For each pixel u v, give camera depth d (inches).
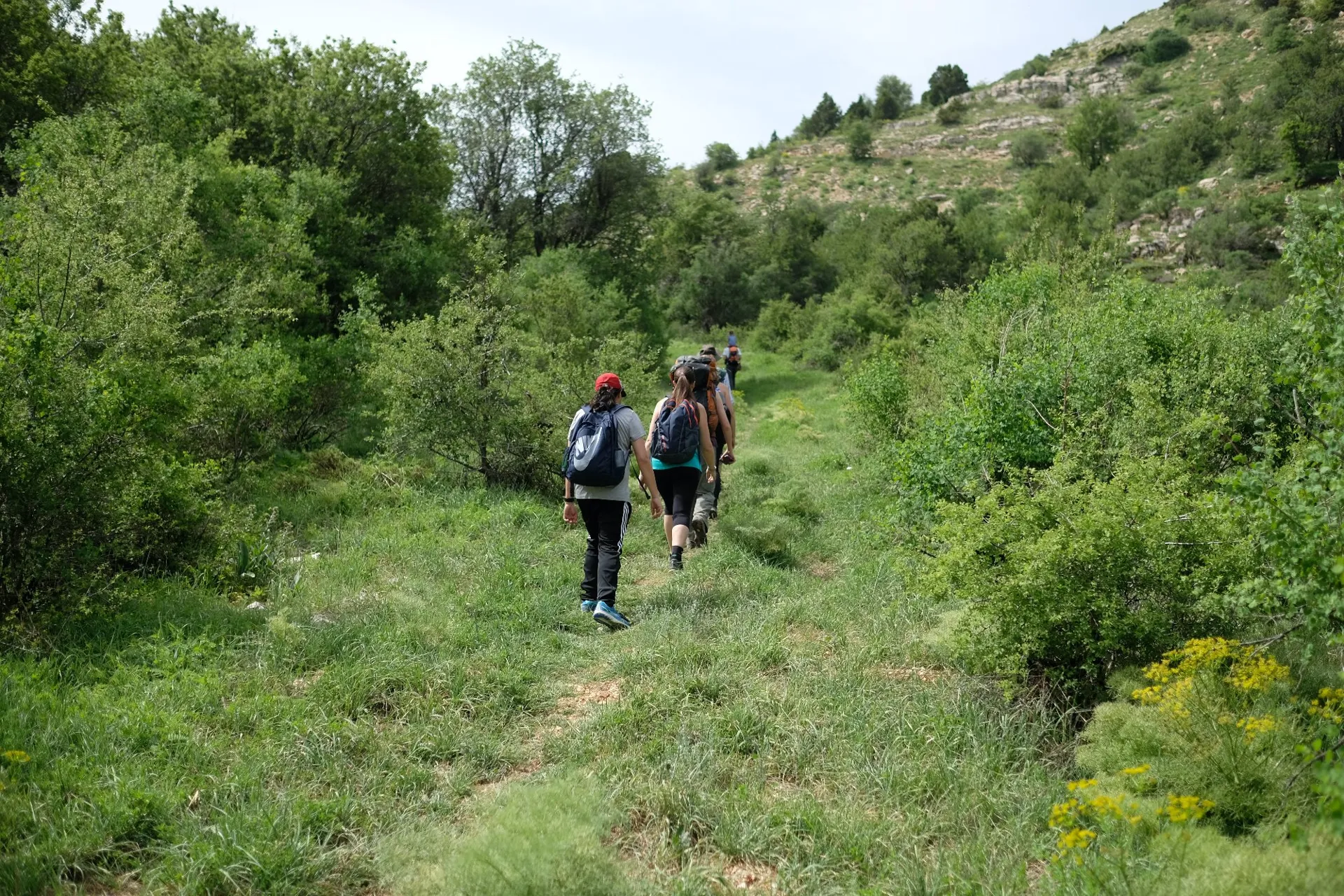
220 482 307.7
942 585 171.0
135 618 196.9
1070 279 432.5
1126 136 2586.1
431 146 796.0
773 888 116.0
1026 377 237.3
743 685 175.0
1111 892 103.7
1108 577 156.8
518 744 155.3
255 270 468.4
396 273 673.0
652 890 112.4
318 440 447.2
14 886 107.4
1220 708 135.0
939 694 167.2
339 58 735.1
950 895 111.5
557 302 730.8
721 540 297.0
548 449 378.9
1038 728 151.9
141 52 734.5
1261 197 1560.0
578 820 120.9
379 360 397.1
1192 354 249.9
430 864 116.6
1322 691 129.9
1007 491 174.1
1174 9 3922.2
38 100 518.6
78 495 192.1
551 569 261.1
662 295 1656.0
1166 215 1737.2
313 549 278.1
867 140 3440.0
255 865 113.9
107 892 111.3
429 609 217.0
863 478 372.8
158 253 346.9
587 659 198.1
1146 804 121.0
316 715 157.2
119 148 419.8
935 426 243.8
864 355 855.1
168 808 125.2
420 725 157.4
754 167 3553.2
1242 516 139.3
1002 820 129.0
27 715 143.6
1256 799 120.3
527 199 1146.0
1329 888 97.1
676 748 147.9
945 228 1501.0
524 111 1113.4
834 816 128.3
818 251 1793.8
